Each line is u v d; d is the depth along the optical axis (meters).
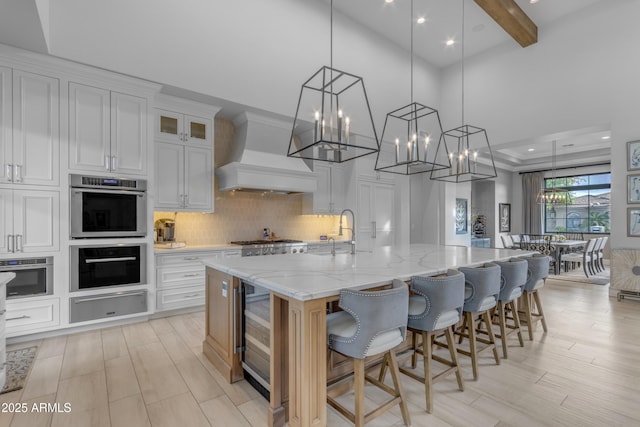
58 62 3.20
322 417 1.78
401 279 2.16
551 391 2.27
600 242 7.06
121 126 3.57
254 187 4.55
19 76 3.05
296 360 1.79
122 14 3.52
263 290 2.20
